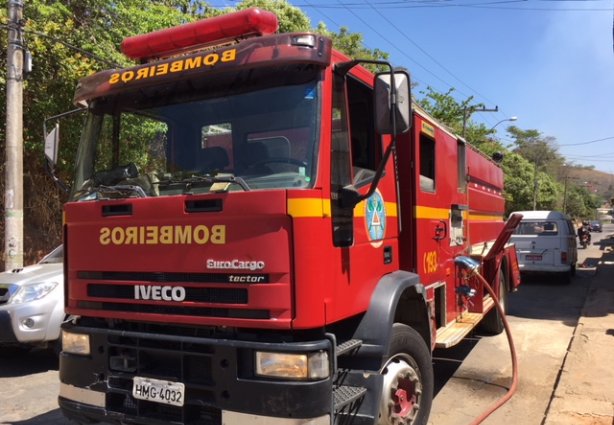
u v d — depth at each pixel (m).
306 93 3.47
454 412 5.41
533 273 15.37
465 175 6.82
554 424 4.84
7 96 9.84
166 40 4.15
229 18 3.90
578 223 81.88
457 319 6.43
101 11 11.85
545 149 81.62
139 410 3.59
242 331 3.38
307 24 21.83
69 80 10.98
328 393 3.22
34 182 13.25
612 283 14.59
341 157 3.63
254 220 3.25
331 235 3.42
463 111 28.67
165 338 3.49
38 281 6.87
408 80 3.52
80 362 3.86
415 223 4.87
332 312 3.39
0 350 7.58
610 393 5.58
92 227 3.88
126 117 4.10
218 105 3.74
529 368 6.91
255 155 3.55
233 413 3.26
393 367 4.02
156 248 3.58
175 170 3.83
